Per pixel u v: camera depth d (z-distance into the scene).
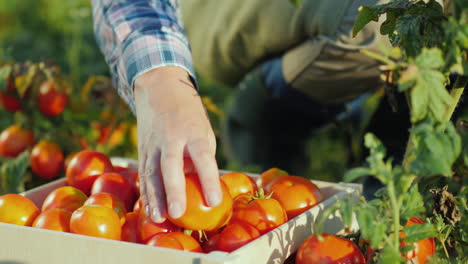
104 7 1.92
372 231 1.25
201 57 2.87
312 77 2.53
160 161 1.44
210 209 1.41
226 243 1.44
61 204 1.67
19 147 2.54
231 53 2.71
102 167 1.92
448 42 1.25
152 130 1.50
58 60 3.87
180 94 1.55
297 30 2.36
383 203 1.31
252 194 1.70
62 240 1.42
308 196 1.66
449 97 1.18
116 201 1.61
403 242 1.40
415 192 1.34
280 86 2.77
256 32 2.53
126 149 2.96
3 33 5.04
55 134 2.53
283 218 1.55
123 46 1.79
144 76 1.65
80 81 3.48
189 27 2.82
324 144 3.27
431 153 1.17
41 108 2.63
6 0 5.59
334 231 1.68
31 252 1.46
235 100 3.20
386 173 1.21
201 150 1.42
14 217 1.58
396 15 1.47
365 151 2.57
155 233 1.48
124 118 2.93
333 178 3.02
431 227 1.32
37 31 5.11
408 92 1.26
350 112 2.88
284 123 3.10
